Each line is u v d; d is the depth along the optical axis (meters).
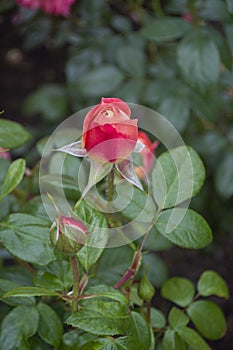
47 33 1.53
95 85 1.24
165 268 0.96
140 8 1.41
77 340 0.67
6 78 1.96
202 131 1.37
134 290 0.73
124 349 0.64
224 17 1.08
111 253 0.80
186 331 0.72
